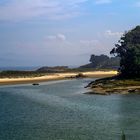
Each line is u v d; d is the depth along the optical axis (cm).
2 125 5400
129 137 4512
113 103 7875
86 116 6159
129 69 12875
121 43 14550
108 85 11294
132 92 9925
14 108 7406
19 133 4788
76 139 4425
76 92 10900
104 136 4578
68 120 5784
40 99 9156
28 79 18300
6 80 17288
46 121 5725
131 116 6078
